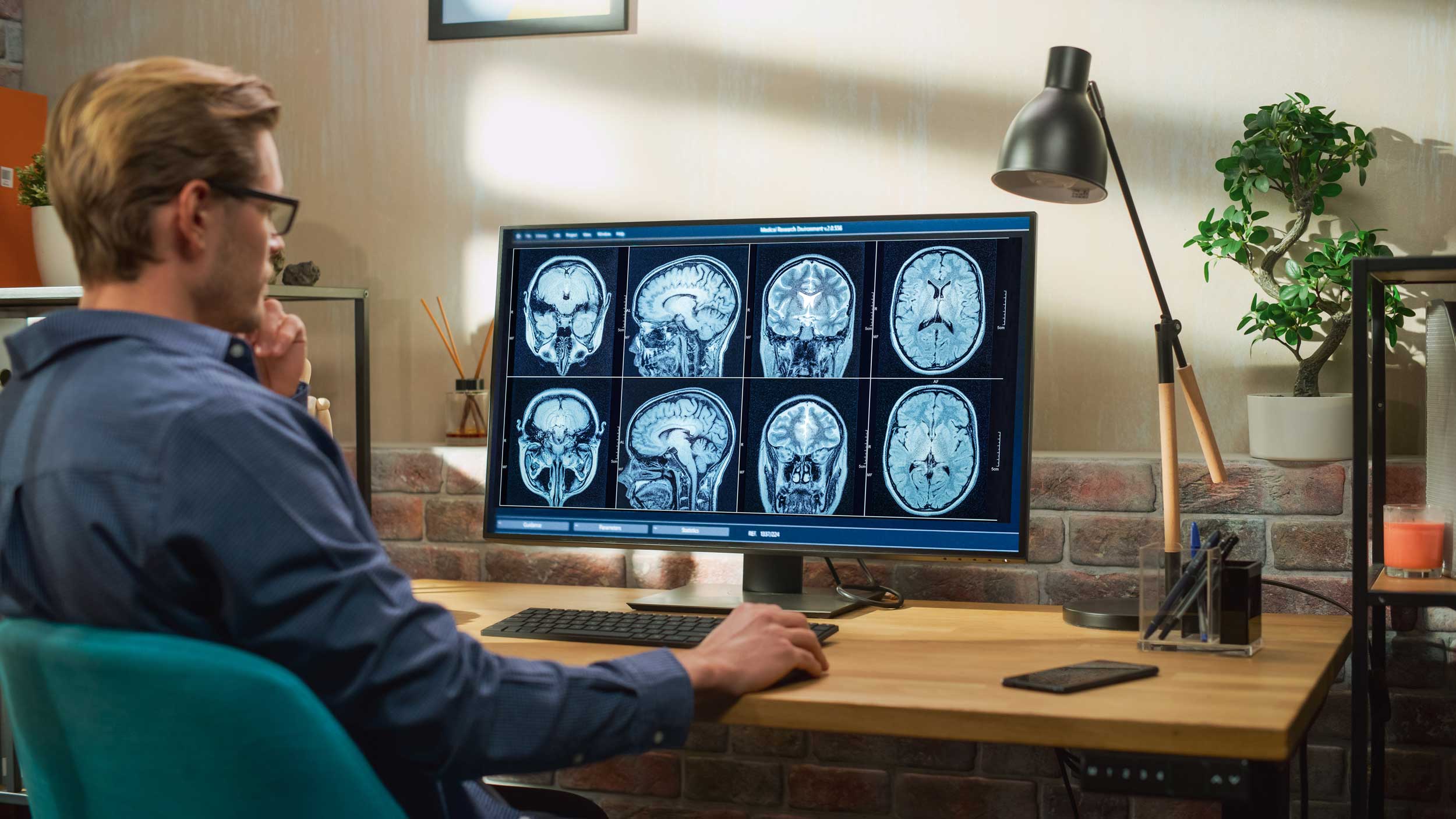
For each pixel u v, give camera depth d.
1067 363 2.07
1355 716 1.50
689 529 1.81
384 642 0.93
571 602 1.89
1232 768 1.11
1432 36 1.90
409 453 2.25
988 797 2.04
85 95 1.00
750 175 2.19
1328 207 1.95
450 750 0.98
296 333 1.55
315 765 0.90
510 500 1.89
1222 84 1.99
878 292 1.76
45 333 0.99
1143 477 1.93
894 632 1.63
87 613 0.93
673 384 1.83
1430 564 1.59
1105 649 1.51
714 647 1.25
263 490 0.90
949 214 1.73
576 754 1.06
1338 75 1.94
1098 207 2.04
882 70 2.13
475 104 2.32
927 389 1.73
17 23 2.58
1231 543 1.50
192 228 1.00
